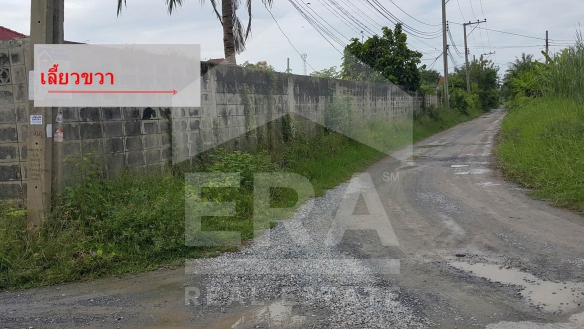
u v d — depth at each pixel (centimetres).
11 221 581
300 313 399
